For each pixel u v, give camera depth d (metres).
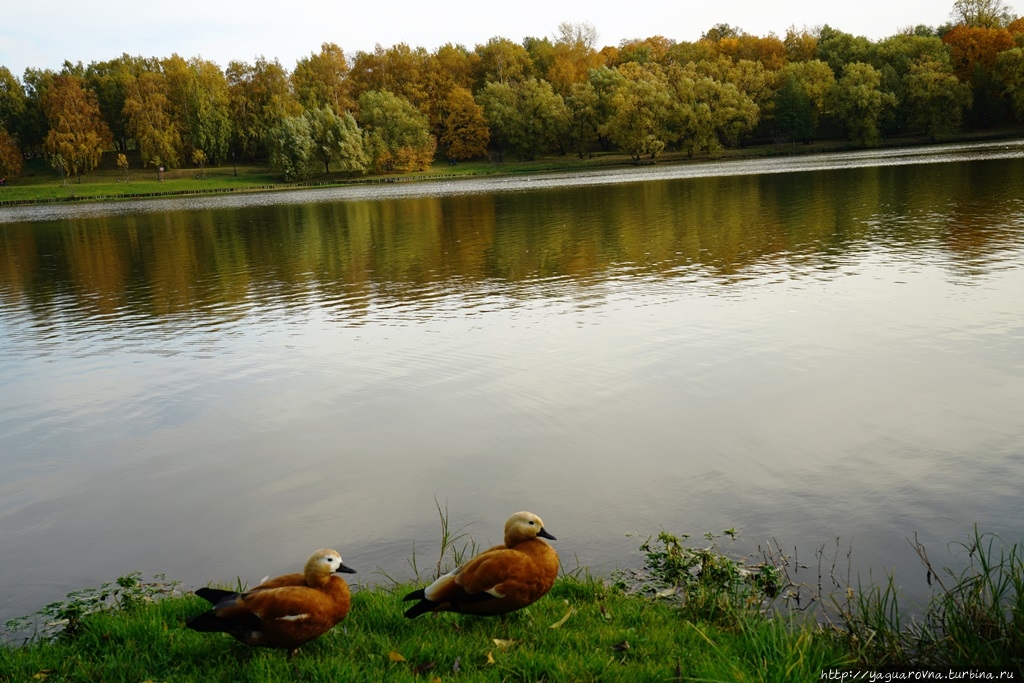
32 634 7.33
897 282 21.06
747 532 8.67
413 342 18.19
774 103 113.50
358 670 5.58
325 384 15.32
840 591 7.36
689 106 106.56
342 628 6.35
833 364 14.48
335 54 129.25
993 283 19.92
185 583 8.33
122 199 98.62
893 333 16.17
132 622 6.55
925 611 6.98
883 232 30.33
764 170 78.69
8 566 8.95
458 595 5.97
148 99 112.38
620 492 9.88
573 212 47.69
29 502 10.71
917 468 9.99
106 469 11.74
